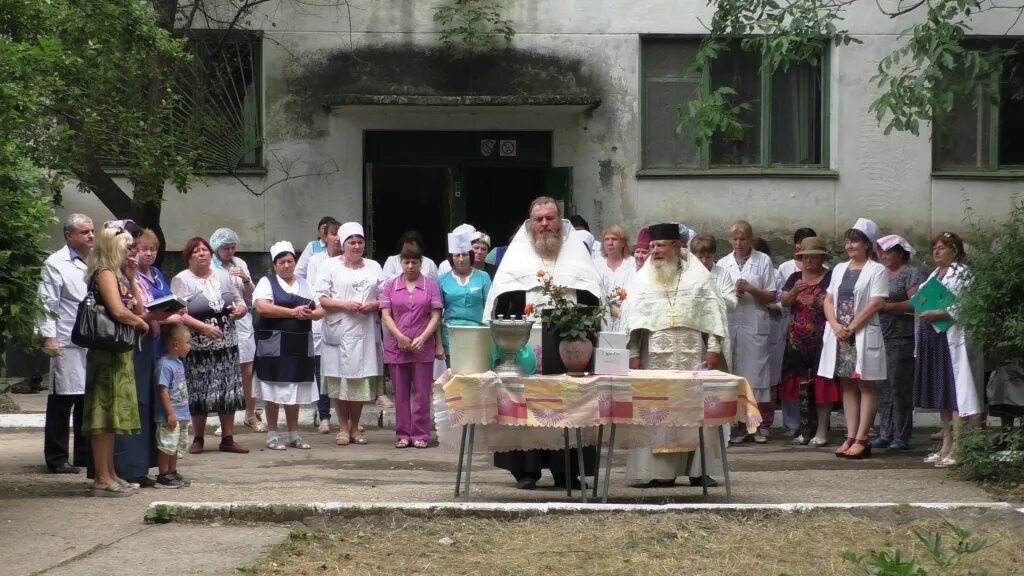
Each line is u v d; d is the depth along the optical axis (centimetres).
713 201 1633
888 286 1166
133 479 902
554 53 1612
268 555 693
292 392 1158
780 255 1639
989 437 967
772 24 1342
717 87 1636
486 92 1611
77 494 879
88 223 1005
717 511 795
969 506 809
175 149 1382
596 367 821
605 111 1619
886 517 802
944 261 1072
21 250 825
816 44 1289
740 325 1254
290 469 1024
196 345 1100
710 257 1145
